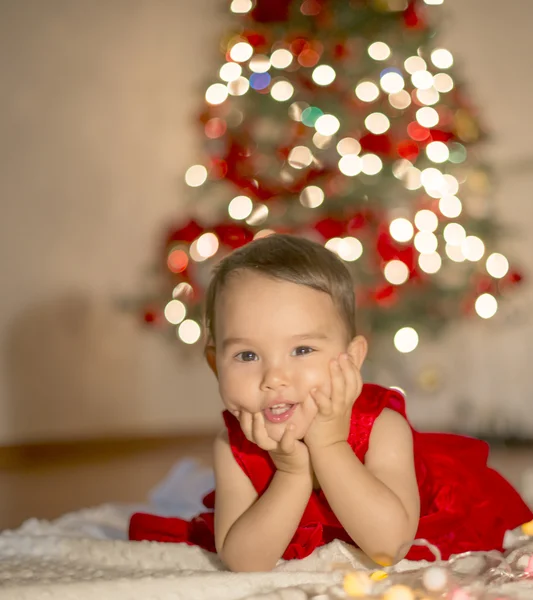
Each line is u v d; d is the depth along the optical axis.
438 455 1.44
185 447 4.23
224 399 1.20
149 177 4.45
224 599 1.08
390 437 1.28
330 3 3.25
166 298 3.60
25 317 4.05
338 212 3.28
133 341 4.38
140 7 4.50
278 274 1.19
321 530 1.28
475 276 3.41
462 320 4.30
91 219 4.29
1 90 4.07
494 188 4.34
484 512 1.44
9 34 4.12
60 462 3.78
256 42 3.27
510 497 1.54
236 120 3.35
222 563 1.34
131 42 4.47
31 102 4.15
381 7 3.22
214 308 1.24
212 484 2.22
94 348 4.25
